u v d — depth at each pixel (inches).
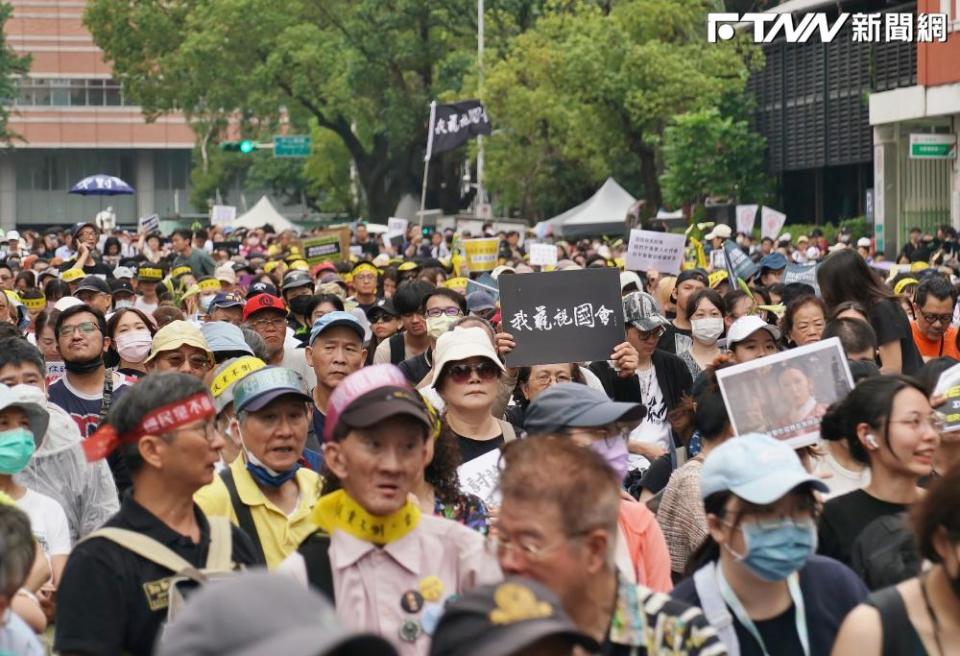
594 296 518.9
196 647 141.2
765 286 868.0
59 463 414.3
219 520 298.2
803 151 2699.3
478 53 2839.6
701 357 636.1
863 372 417.7
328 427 265.6
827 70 2618.1
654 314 535.2
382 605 257.6
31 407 391.9
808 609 278.8
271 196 5492.1
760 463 264.4
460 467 370.0
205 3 3154.5
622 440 332.5
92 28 3356.3
